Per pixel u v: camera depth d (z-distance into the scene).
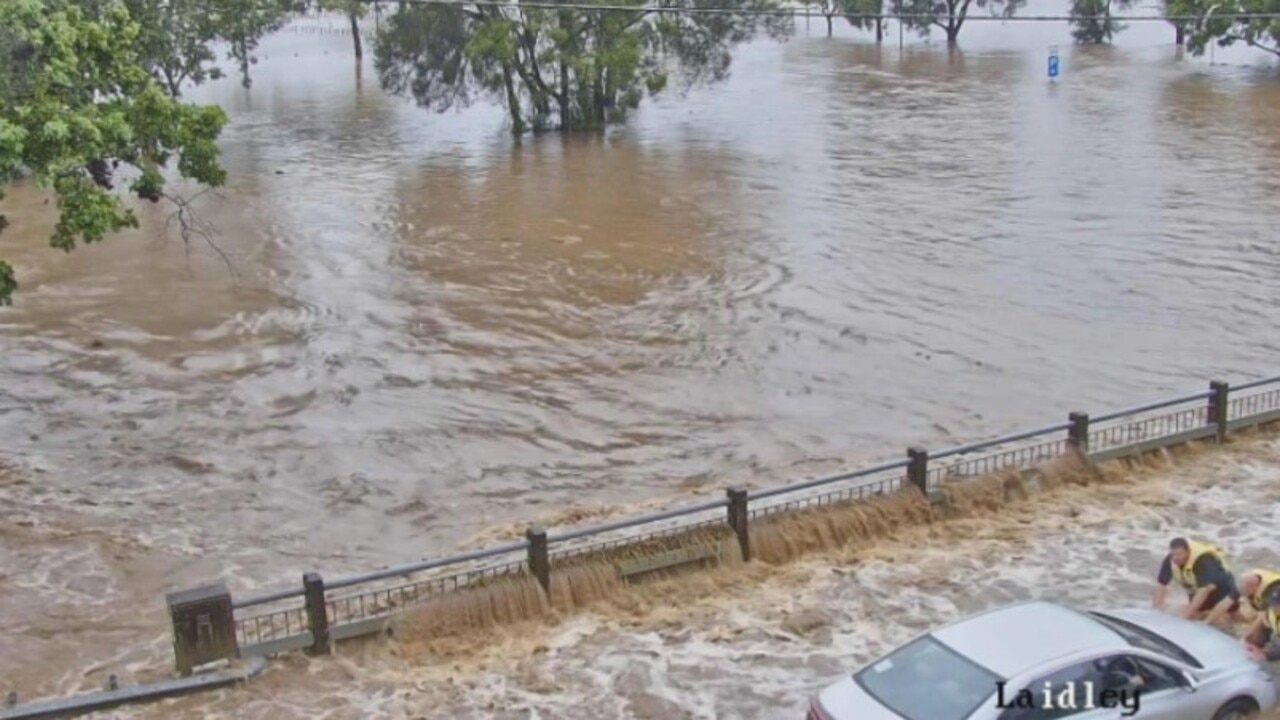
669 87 68.44
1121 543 14.44
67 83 17.05
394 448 19.11
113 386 22.20
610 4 54.44
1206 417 17.69
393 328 25.50
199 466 18.52
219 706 11.53
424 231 35.09
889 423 19.64
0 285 18.31
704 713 11.28
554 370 22.73
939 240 32.19
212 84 80.81
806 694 11.52
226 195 41.41
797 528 14.41
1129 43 91.25
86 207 17.02
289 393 21.69
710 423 19.91
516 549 13.01
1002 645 9.47
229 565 15.30
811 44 99.62
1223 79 66.00
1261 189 37.31
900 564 14.06
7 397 21.59
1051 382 21.30
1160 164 42.03
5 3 16.42
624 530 15.79
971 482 15.49
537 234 34.41
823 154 47.00
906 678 9.40
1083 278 28.02
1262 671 10.06
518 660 12.30
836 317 25.45
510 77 54.59
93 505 17.11
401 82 55.97
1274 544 14.24
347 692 11.76
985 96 63.28
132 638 13.34
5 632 13.47
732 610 13.12
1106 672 9.29
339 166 47.62
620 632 12.76
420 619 12.66
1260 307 25.42
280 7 60.75
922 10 94.75
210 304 27.52
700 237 33.47
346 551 15.72
